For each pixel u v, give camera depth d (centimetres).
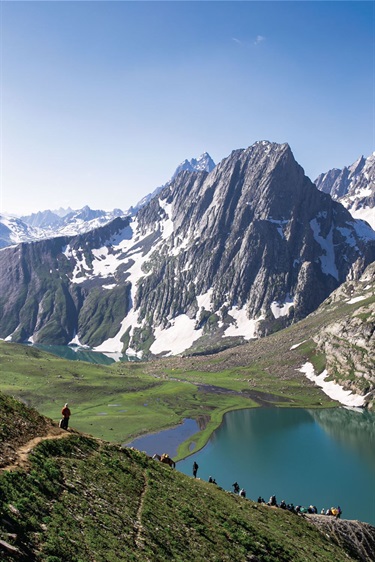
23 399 16850
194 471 7125
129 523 3462
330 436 15788
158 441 14338
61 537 2672
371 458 13438
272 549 4612
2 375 19662
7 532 2372
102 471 4191
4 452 3416
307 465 12838
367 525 7275
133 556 2939
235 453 13812
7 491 2814
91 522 3086
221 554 3856
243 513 5419
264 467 12631
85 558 2600
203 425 16712
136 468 4869
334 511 7975
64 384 19550
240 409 19588
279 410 19512
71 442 4431
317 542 5981
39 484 3169
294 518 6525
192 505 4650
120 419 16225
